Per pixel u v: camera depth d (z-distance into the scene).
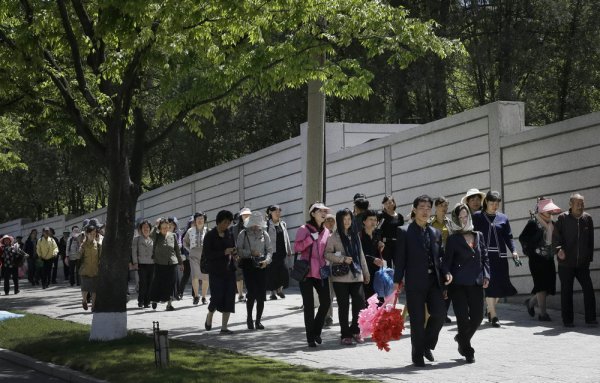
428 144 21.91
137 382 10.81
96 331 15.05
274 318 18.36
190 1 13.42
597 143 16.69
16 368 13.87
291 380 10.30
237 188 32.84
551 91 37.28
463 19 34.81
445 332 14.71
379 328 11.46
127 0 12.86
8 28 15.06
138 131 15.53
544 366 11.12
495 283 15.13
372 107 36.12
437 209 14.60
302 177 27.94
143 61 13.73
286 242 22.27
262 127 39.94
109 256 15.11
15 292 31.44
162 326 17.70
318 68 16.11
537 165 18.28
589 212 16.88
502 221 15.41
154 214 41.72
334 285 13.74
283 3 14.70
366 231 14.81
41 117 16.64
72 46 14.43
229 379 10.45
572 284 15.09
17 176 56.06
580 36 34.94
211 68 15.17
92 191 56.47
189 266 24.69
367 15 15.75
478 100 38.09
